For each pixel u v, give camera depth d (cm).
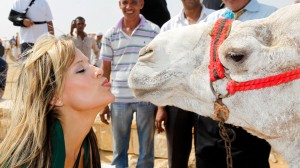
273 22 203
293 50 188
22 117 198
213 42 218
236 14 322
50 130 196
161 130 383
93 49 818
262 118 201
